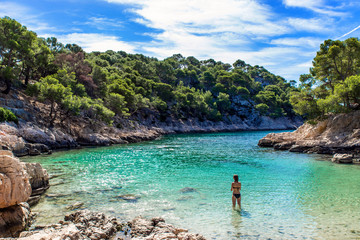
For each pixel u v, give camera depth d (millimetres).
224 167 24703
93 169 23172
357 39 44375
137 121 81062
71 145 42188
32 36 49406
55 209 12477
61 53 67062
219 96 136500
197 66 198625
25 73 52719
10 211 9641
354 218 11398
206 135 84062
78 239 7855
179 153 36000
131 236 9531
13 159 9898
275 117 145500
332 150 34156
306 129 43906
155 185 17469
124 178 19594
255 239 9414
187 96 116562
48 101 50938
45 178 16219
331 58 45531
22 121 37469
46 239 7062
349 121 36531
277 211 12359
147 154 34625
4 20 45219
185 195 15047
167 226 9938
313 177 20047
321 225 10656
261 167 24672
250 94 161875
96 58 107438
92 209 12547
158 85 107188
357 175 20719
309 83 52281
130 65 122688
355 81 35469
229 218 11477
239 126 130875
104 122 57688
